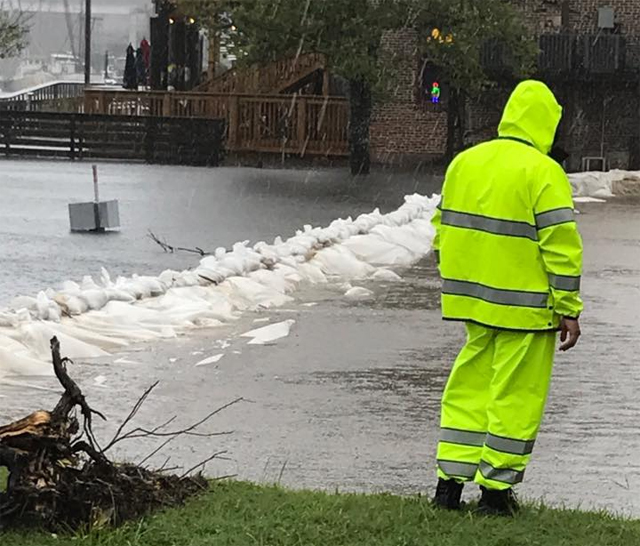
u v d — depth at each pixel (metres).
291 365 14.42
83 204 27.84
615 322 17.88
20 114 51.97
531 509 8.27
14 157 51.97
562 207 7.79
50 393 12.73
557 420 12.17
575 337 7.87
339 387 13.36
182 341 15.64
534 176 7.85
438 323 17.41
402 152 55.59
